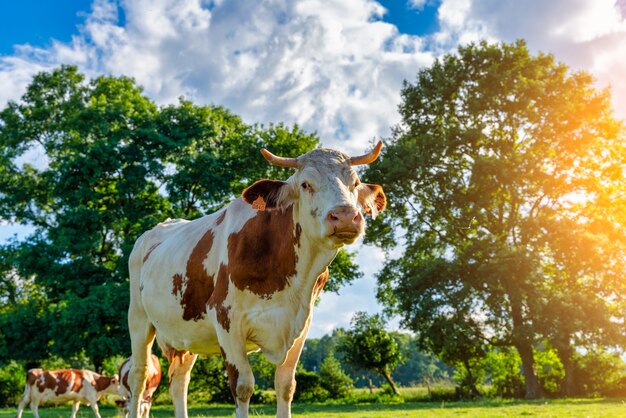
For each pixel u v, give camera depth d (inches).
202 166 1139.3
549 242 1151.6
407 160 1185.4
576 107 1212.5
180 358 268.1
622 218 1227.9
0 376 1304.1
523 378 1296.8
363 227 183.0
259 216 214.4
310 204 192.4
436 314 1138.0
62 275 1056.8
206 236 234.8
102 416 791.1
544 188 1199.6
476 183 1166.3
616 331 1099.3
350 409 899.4
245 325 209.5
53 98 1424.7
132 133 1144.8
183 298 233.9
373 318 1519.4
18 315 1113.4
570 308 1081.4
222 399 1371.8
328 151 202.1
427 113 1339.8
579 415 521.3
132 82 1438.2
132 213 1127.0
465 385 1316.4
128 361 607.2
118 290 999.0
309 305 210.2
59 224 1101.7
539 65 1279.5
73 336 1016.2
